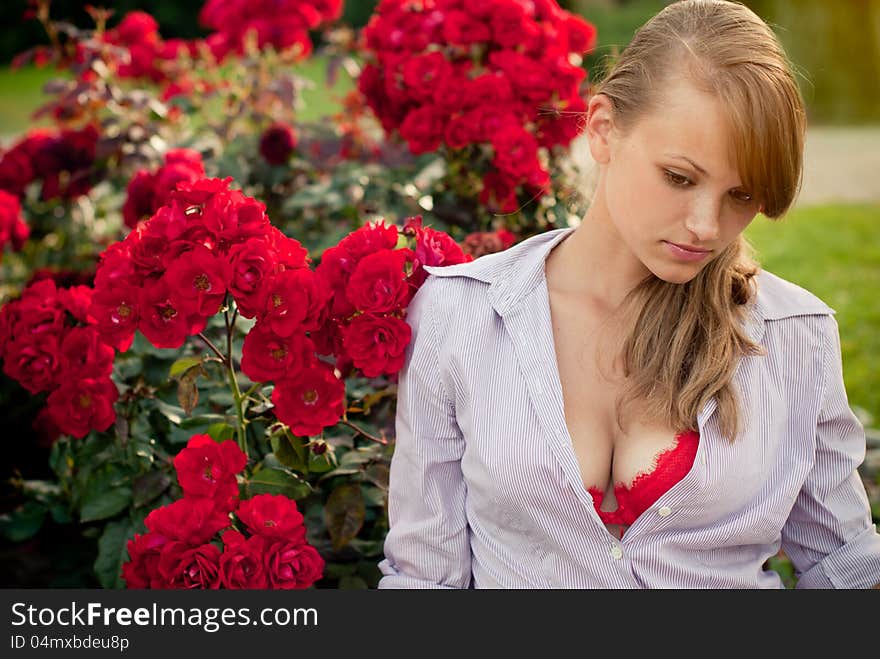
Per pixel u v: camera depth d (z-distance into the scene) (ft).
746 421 5.53
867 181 28.86
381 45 10.96
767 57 4.96
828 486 5.95
